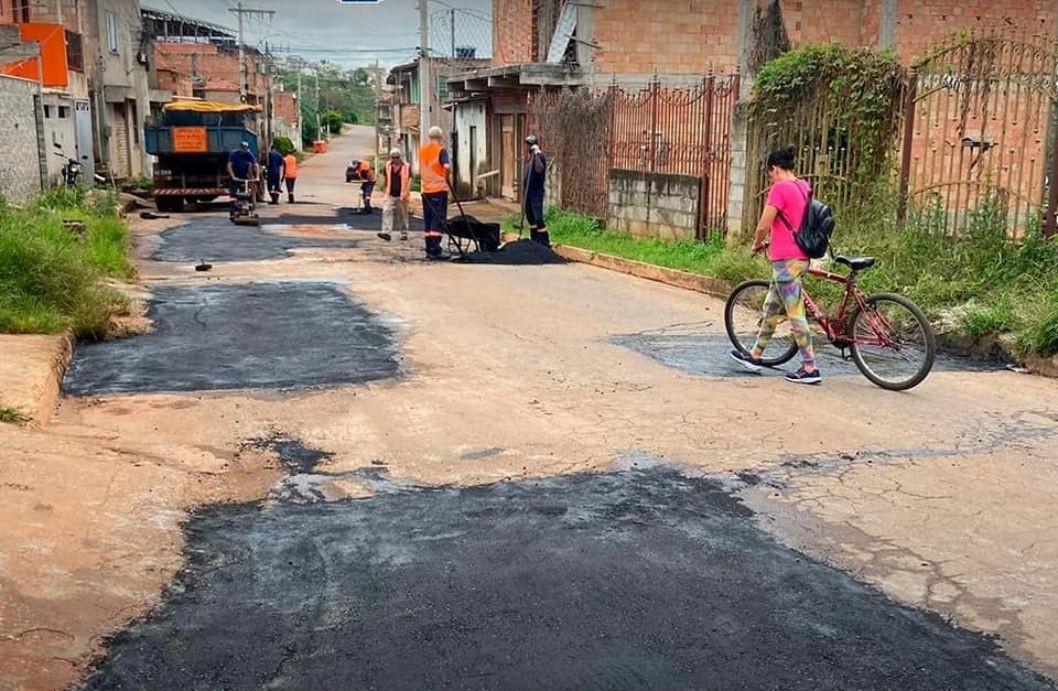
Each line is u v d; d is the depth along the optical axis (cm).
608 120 1895
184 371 859
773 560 480
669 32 2294
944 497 563
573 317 1132
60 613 405
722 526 521
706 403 759
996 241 1081
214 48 6988
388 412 732
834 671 380
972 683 374
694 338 1016
